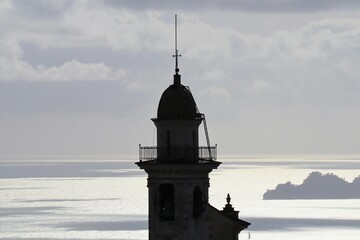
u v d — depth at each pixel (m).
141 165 199.00
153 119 199.75
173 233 198.38
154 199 199.00
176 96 199.38
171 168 197.25
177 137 198.75
